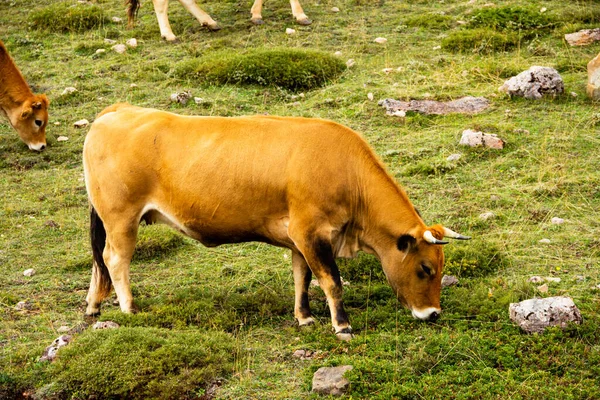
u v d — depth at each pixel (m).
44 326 10.78
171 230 13.45
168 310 10.68
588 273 11.23
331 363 9.21
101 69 20.94
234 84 19.39
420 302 10.05
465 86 18.47
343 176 10.00
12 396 9.25
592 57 19.58
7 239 13.66
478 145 15.44
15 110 17.34
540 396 8.48
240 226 10.37
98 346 9.49
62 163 16.94
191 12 23.55
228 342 9.80
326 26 23.58
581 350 9.20
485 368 8.95
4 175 16.39
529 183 14.16
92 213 10.99
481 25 22.31
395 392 8.60
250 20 24.19
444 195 14.01
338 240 10.33
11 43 23.08
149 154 10.53
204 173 10.27
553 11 22.78
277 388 8.97
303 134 10.12
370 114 17.34
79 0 27.03
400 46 21.66
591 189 13.71
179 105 18.28
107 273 10.98
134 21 24.64
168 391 8.84
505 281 11.12
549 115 16.62
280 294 11.40
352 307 10.91
